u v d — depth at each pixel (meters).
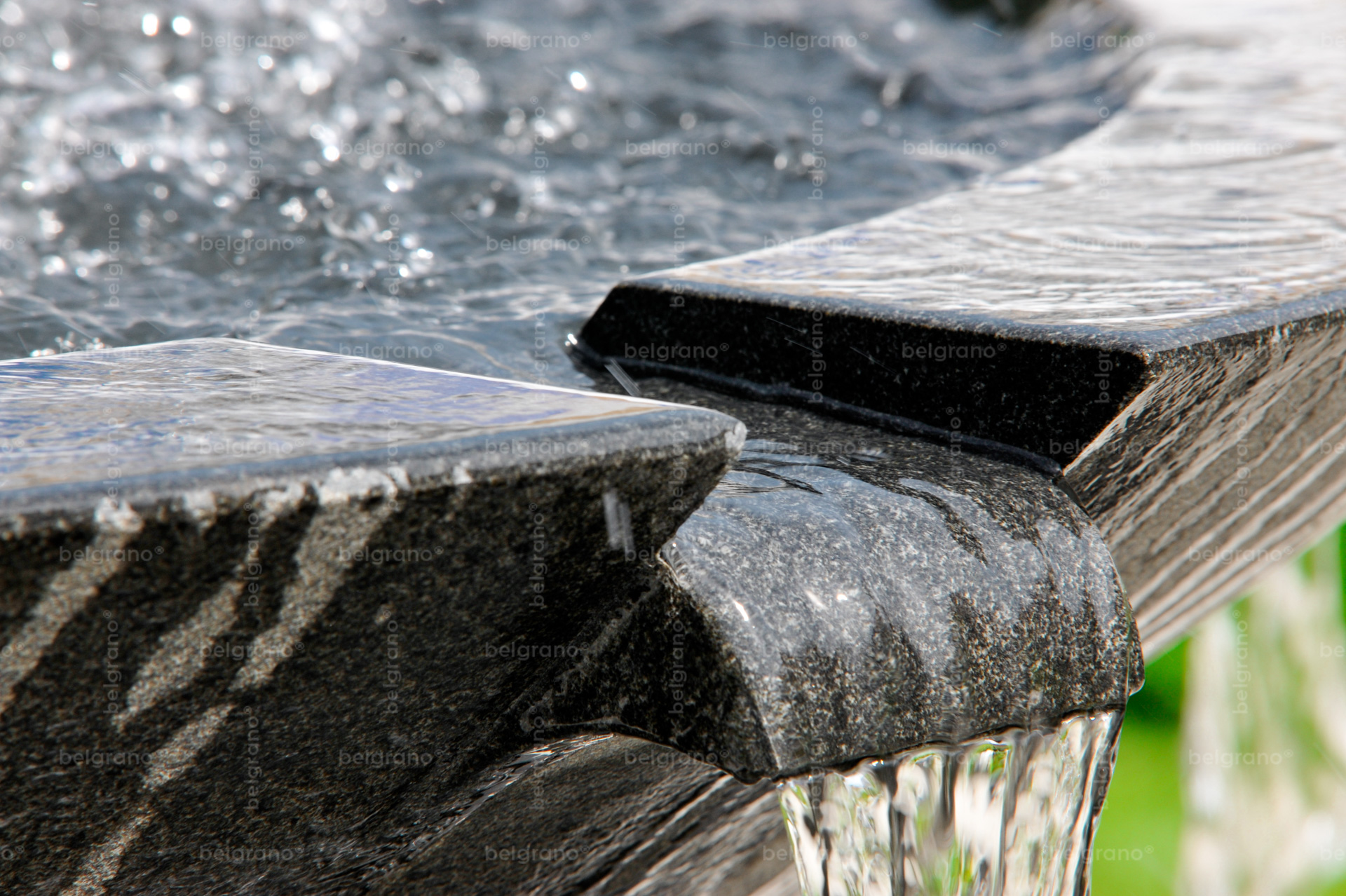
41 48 3.79
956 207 2.74
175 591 0.92
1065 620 1.51
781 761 1.21
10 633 0.87
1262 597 5.69
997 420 1.75
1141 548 2.30
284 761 1.14
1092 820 1.62
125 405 1.16
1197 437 1.91
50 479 0.90
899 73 4.93
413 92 4.10
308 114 3.84
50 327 2.36
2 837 1.01
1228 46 4.58
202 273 2.75
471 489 1.01
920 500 1.53
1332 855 5.04
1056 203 2.72
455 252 2.99
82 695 0.94
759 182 3.75
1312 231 2.35
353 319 2.47
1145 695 5.81
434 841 1.47
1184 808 5.28
